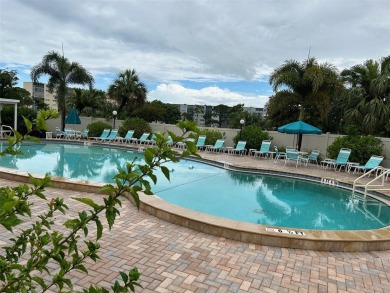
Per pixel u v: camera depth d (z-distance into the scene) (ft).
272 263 12.62
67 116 68.59
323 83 51.83
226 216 22.85
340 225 22.00
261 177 37.19
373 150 40.60
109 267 11.19
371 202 27.84
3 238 12.92
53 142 62.39
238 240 14.92
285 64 55.21
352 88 51.06
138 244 13.51
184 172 38.60
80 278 10.23
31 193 4.57
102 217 16.52
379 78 48.26
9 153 4.17
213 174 37.78
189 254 12.87
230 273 11.44
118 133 70.95
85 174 34.83
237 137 58.03
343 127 56.24
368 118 46.88
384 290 10.93
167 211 16.94
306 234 15.03
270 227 15.66
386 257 14.12
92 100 89.20
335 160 42.96
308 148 53.06
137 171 4.09
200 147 60.34
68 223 4.16
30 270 4.12
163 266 11.61
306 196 29.45
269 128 67.62
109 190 4.09
